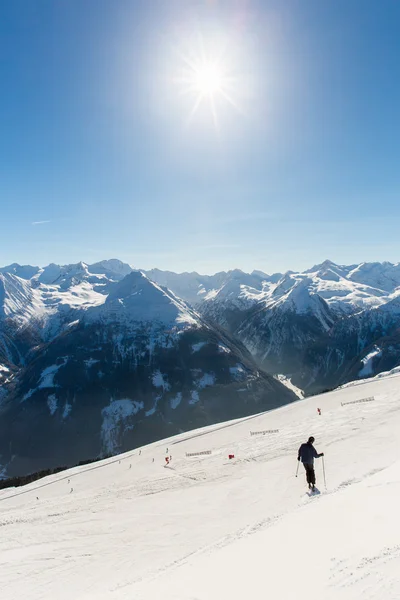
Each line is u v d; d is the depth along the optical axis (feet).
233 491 59.62
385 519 23.77
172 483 73.82
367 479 37.76
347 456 60.23
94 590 33.53
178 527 48.21
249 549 26.78
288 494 51.65
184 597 21.21
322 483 50.72
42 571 40.45
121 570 37.78
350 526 24.54
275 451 80.94
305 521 28.91
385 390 133.49
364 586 16.53
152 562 37.93
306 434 89.71
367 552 19.92
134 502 64.28
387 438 65.87
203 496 60.29
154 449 132.16
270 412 154.61
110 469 117.39
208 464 86.02
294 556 22.50
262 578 20.72
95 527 53.16
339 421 94.94
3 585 38.09
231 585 21.07
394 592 15.31
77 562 41.86
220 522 47.01
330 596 16.53
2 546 49.49
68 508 67.77
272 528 30.73
